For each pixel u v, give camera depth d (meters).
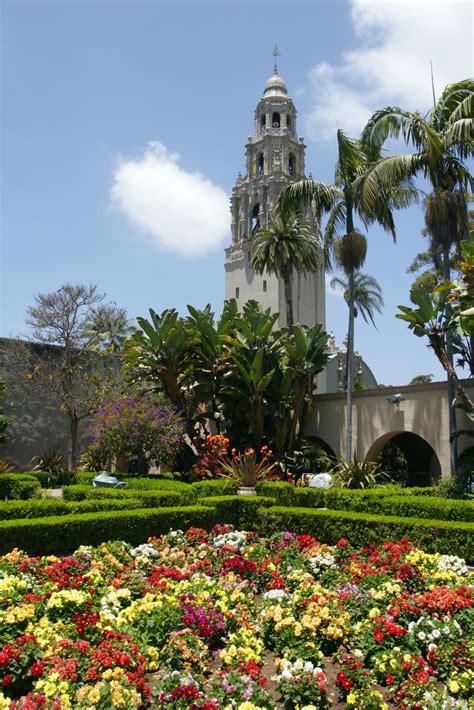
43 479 22.92
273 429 26.34
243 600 6.94
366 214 20.41
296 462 24.81
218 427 26.88
